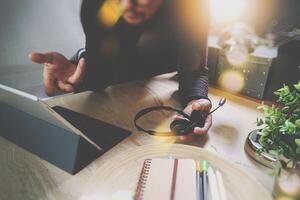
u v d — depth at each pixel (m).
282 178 0.44
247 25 1.08
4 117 0.65
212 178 0.48
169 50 1.11
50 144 0.57
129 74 1.06
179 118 0.73
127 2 1.00
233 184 0.50
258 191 0.49
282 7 1.04
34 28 1.21
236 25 1.05
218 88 1.02
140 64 1.08
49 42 1.23
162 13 1.05
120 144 0.64
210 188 0.46
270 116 0.47
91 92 0.95
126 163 0.56
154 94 0.95
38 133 0.59
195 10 0.94
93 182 0.51
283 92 0.49
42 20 1.21
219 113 0.82
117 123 0.74
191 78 0.91
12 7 1.15
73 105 0.84
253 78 0.92
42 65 1.13
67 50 1.25
